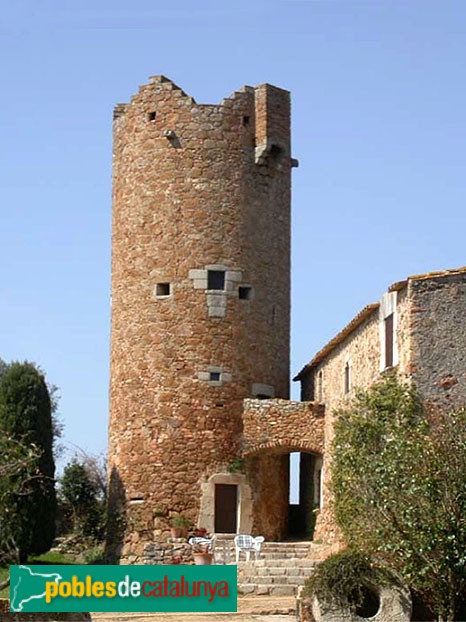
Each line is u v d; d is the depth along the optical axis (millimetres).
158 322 34719
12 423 34938
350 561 21609
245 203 35438
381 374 27203
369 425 24750
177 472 34031
